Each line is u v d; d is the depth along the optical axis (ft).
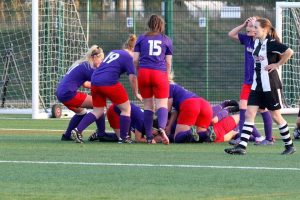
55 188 59.88
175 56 199.11
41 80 165.27
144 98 98.84
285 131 85.35
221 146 95.45
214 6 204.33
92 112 100.27
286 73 169.68
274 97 83.71
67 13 171.01
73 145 96.27
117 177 65.92
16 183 62.49
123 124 99.60
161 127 97.19
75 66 104.06
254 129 99.25
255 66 83.66
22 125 137.08
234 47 196.85
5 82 181.47
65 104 102.58
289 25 168.45
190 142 100.12
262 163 76.28
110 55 99.66
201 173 68.54
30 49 189.37
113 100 99.04
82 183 62.54
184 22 201.57
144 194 57.16
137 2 222.69
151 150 89.81
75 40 172.04
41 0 165.99
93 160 78.64
